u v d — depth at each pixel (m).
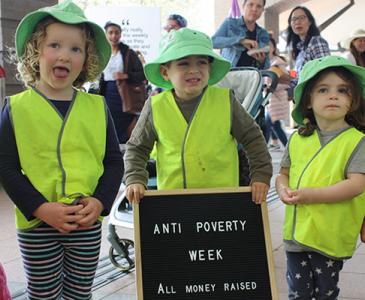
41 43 1.80
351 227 1.95
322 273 1.95
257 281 1.88
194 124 2.00
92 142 1.84
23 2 5.15
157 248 1.89
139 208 1.93
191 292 1.85
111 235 2.85
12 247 3.25
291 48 4.50
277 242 3.41
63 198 1.74
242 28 3.89
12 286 2.61
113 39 4.99
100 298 2.51
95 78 2.01
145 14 5.70
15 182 1.72
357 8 13.27
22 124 1.76
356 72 2.02
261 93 2.85
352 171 1.91
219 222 1.93
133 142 2.08
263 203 1.96
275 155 7.33
